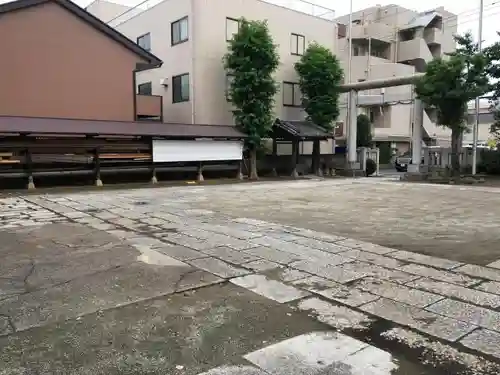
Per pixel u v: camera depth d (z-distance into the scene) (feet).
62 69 48.32
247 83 56.18
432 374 8.29
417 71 100.89
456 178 55.16
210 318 10.87
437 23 105.50
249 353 9.07
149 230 21.97
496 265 15.75
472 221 25.14
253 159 60.13
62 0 47.39
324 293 12.73
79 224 23.63
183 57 61.26
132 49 53.06
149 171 50.70
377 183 54.29
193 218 25.73
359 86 67.26
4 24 44.24
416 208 30.68
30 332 10.01
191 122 60.54
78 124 44.86
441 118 57.26
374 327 10.39
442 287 13.26
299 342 9.59
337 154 75.36
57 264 15.61
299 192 42.11
